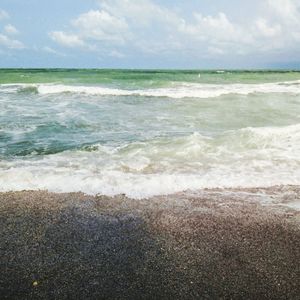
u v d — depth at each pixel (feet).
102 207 18.21
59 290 12.05
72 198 19.19
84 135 33.55
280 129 34.24
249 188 21.03
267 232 15.98
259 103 56.29
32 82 94.99
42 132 34.55
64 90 69.62
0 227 16.10
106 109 49.44
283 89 76.54
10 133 33.94
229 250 14.51
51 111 46.73
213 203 18.86
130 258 13.89
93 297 11.73
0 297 11.71
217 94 67.21
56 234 15.60
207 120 41.86
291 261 13.84
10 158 25.98
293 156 26.91
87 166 24.20
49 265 13.41
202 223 16.67
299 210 18.21
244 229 16.20
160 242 15.05
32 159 25.77
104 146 29.17
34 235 15.49
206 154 27.12
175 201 19.04
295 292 12.07
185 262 13.67
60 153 27.25
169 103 56.34
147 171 23.45
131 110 48.85
